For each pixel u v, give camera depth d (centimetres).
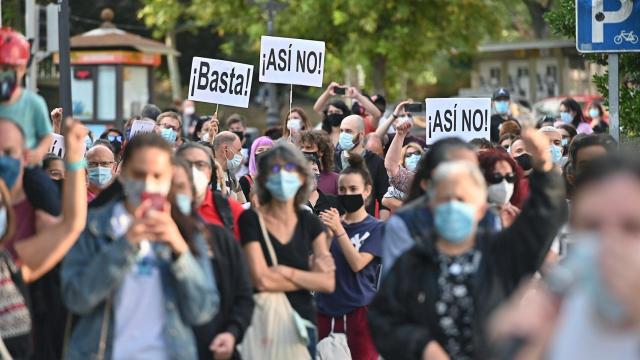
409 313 984
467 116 2205
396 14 5388
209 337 1091
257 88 8612
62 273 1019
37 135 1183
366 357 1523
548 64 7188
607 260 629
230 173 2062
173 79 7356
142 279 1000
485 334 958
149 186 1002
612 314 634
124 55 4494
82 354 1010
